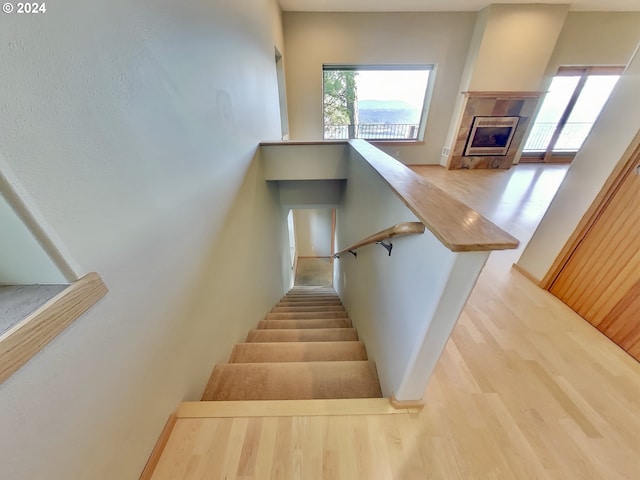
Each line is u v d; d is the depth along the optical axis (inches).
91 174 25.1
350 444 39.3
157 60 35.3
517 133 210.4
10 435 18.7
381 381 53.2
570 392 48.4
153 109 34.6
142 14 32.0
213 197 55.2
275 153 107.7
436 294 31.3
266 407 42.8
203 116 50.3
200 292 49.3
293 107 205.2
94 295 24.9
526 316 65.9
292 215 223.3
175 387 41.1
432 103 211.8
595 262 62.3
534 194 161.9
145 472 34.3
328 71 202.7
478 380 50.1
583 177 66.2
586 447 40.6
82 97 24.0
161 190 36.6
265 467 36.5
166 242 37.9
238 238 72.8
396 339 45.6
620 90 58.4
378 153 78.7
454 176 202.8
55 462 22.2
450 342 58.4
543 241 76.6
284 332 80.7
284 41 183.9
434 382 49.5
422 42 189.3
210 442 38.7
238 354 65.9
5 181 18.5
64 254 22.4
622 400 47.3
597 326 61.5
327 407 43.3
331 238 253.6
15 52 18.6
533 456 39.3
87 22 24.3
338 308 124.7
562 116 219.0
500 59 185.9
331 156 108.7
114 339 28.2
